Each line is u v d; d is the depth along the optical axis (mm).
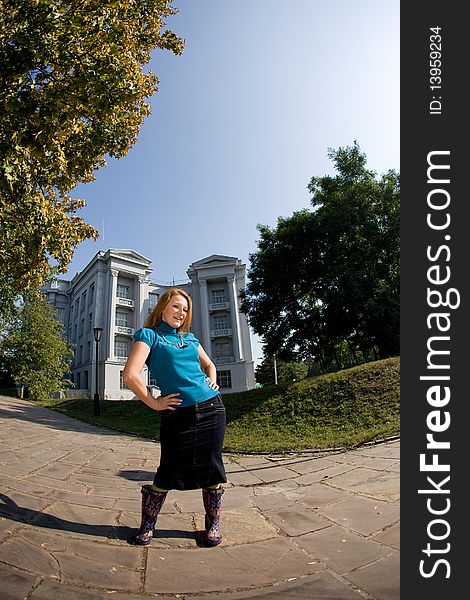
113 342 37938
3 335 25250
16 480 4078
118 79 5035
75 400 22094
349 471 4598
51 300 47625
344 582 2119
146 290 41625
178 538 2773
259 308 22547
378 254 19516
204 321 41719
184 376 2623
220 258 43031
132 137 7203
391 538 2662
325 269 20062
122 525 2977
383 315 17734
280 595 1995
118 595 1961
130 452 6688
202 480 2621
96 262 40031
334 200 19875
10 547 2346
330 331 19344
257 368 56531
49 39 4816
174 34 8477
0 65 4816
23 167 5184
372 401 8188
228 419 9367
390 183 19844
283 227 21734
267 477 4715
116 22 5395
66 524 2877
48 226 6348
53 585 1994
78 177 6984
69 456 5953
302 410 8727
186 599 1958
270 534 2865
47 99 4930
